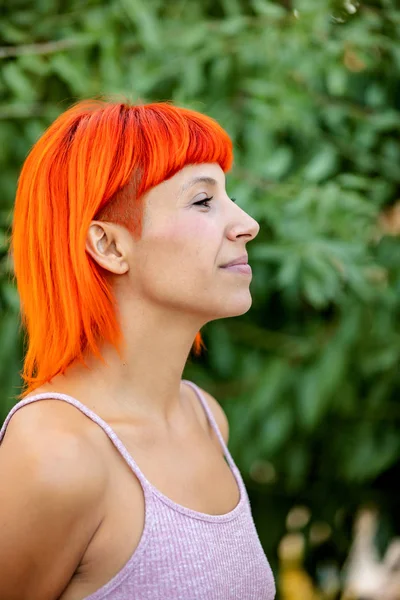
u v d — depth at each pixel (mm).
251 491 2168
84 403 857
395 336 1829
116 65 1712
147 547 795
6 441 812
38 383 896
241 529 889
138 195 851
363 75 1980
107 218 862
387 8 1914
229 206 893
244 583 864
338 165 1993
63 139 875
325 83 1953
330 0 1799
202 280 856
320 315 1979
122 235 862
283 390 1837
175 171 853
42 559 770
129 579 791
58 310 871
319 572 2334
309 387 1790
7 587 776
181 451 898
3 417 1727
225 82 1864
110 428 824
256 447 1886
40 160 875
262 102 1763
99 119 864
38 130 1655
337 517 2248
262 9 1727
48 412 812
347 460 1992
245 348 1920
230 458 988
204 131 875
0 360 1675
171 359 897
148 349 885
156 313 875
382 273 1845
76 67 1686
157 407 903
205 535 832
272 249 1646
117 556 794
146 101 1727
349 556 2297
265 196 1722
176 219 852
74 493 766
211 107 1829
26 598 786
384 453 1957
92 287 853
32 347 896
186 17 1837
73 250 851
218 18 1959
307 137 1911
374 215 1828
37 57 1670
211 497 890
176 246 851
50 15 1746
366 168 1970
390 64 1949
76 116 892
